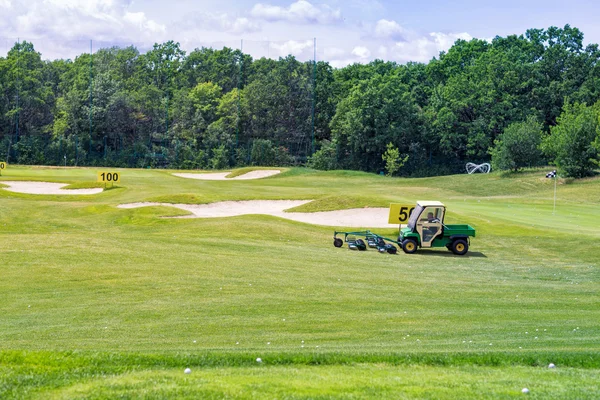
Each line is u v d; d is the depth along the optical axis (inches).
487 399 345.7
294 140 4352.9
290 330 607.5
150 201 1766.7
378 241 1186.0
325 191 2253.9
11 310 678.5
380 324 637.3
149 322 634.2
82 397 337.7
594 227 1424.7
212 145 4318.4
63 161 4207.7
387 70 5000.0
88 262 922.1
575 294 817.5
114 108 4347.9
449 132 4079.7
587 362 446.3
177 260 966.4
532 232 1320.1
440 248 1227.2
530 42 4318.4
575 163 2600.9
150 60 5012.3
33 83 4495.6
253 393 345.4
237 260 993.5
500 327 627.2
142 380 369.4
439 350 507.8
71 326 615.2
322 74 4611.2
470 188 2682.1
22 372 384.2
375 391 355.6
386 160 4119.1
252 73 4672.7
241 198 1841.8
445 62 4778.5
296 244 1216.2
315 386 362.0
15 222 1478.8
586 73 3988.7
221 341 558.6
